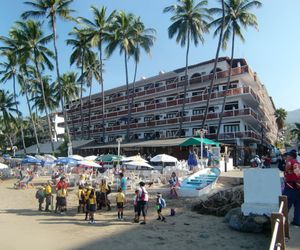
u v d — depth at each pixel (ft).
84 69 204.44
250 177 38.99
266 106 248.52
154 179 87.61
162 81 201.98
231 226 40.27
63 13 149.28
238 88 155.84
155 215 53.52
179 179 76.79
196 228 42.91
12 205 71.77
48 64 168.04
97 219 53.16
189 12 148.87
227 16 141.38
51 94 237.66
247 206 38.91
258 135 175.22
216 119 158.92
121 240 39.09
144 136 194.29
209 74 169.68
